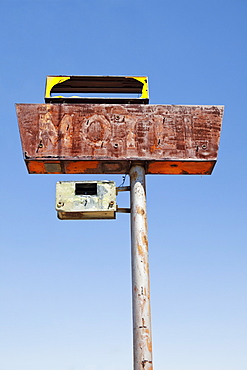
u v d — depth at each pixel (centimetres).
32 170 1195
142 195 1145
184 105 1216
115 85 1277
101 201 1143
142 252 1081
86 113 1191
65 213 1149
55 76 1242
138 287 1046
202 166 1200
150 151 1172
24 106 1187
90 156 1158
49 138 1167
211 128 1208
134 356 1002
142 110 1202
